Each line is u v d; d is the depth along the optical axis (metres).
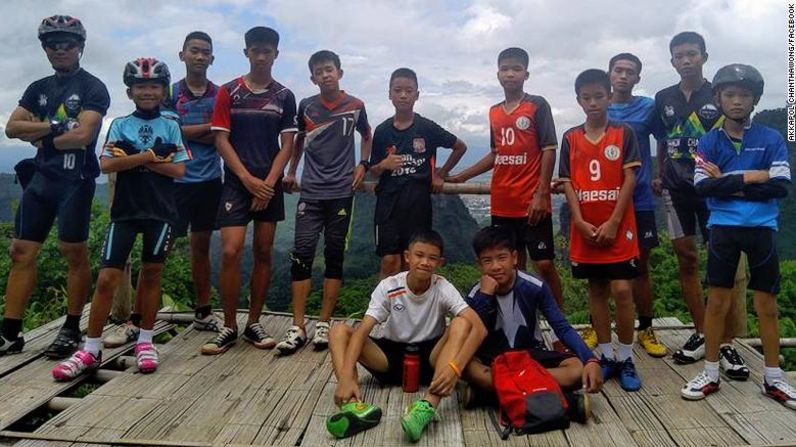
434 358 3.26
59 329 4.50
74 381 3.56
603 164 3.56
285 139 4.14
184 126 4.32
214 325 4.59
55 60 3.83
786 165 3.21
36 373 3.66
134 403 3.21
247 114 4.06
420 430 2.80
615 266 3.50
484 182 4.62
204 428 2.93
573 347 3.20
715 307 3.31
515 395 2.93
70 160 3.88
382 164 4.13
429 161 4.18
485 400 3.23
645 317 4.09
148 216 3.70
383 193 4.18
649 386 3.47
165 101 3.98
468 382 3.17
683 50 3.86
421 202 4.12
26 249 3.96
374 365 3.37
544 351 3.30
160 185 3.77
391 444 2.79
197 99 4.42
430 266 3.24
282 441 2.81
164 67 3.70
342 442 2.80
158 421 2.99
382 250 4.16
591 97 3.56
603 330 3.62
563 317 3.31
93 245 7.61
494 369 3.06
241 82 4.11
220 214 4.11
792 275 7.55
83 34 3.88
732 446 2.73
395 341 3.39
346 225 4.21
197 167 4.36
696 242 3.99
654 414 3.09
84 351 3.64
